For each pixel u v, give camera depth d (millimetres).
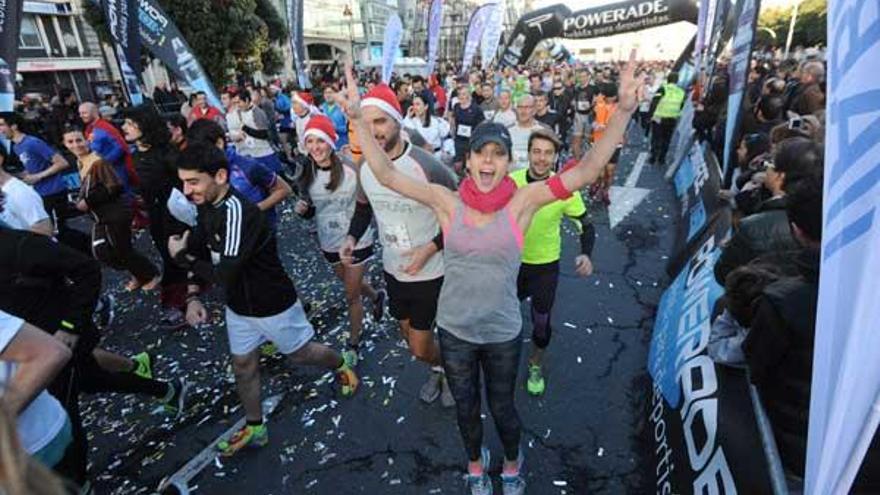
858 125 895
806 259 1449
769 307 1456
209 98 7457
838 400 880
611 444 2568
